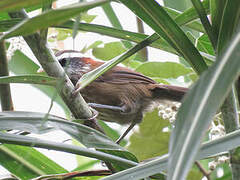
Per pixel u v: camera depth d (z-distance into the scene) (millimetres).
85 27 4016
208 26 3385
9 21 3539
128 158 4012
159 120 6734
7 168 5211
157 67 6254
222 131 4484
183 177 1491
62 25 3959
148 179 3488
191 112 1730
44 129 3436
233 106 3473
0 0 1734
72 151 3471
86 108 4469
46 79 3455
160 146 6789
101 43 6742
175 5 6504
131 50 3691
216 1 3281
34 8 4492
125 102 8344
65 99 4324
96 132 3654
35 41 3820
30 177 5297
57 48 6445
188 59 3373
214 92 1718
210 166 4527
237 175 3291
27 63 7031
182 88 8273
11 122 3396
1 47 5117
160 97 8477
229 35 3113
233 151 3299
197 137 1602
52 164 5422
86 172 4516
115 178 2789
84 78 3918
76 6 1876
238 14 3000
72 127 3598
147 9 3203
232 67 1723
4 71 5184
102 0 1889
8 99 5469
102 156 3535
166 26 3273
